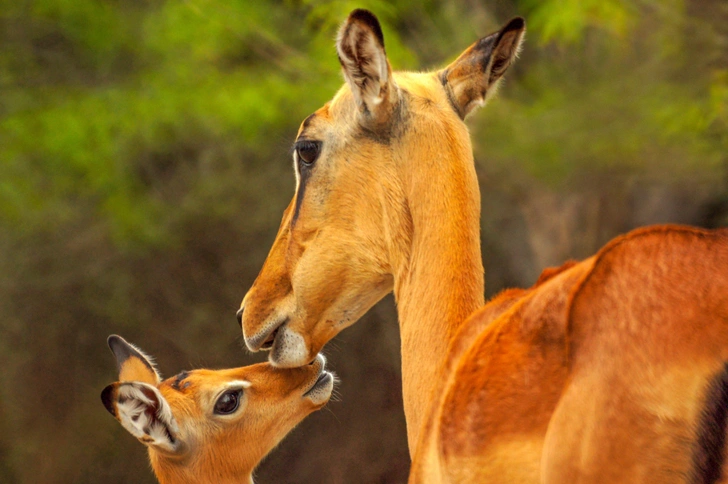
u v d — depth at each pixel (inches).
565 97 1398.9
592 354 314.3
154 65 1513.3
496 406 355.3
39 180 1589.6
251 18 1433.3
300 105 1385.3
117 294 1788.9
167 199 1724.9
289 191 1759.4
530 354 354.6
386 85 464.8
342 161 482.6
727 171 1423.5
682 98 1365.7
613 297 315.3
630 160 1397.6
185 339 1780.3
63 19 1535.4
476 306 450.9
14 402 1791.3
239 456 788.6
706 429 290.0
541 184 1456.7
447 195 458.9
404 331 467.5
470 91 491.8
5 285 1770.4
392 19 1405.0
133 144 1551.4
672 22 1380.4
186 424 775.1
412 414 458.6
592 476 305.3
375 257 480.1
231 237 1777.8
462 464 361.4
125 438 1797.5
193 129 1558.8
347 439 1745.8
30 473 1775.3
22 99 1536.7
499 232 1774.1
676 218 1637.6
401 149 471.2
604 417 304.5
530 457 345.1
